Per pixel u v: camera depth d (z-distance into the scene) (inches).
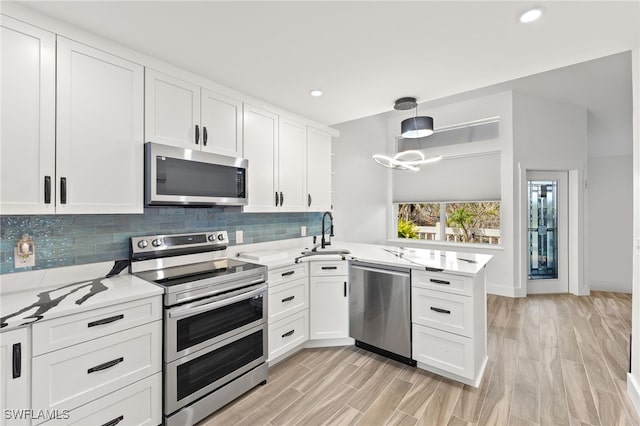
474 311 81.4
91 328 55.2
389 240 210.7
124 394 59.6
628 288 192.2
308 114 119.5
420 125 119.6
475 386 83.1
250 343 83.3
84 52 63.9
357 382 86.3
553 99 167.3
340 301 106.3
